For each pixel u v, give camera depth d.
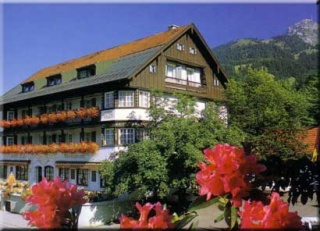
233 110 25.72
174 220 1.65
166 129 17.59
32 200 1.75
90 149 25.33
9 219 17.50
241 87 26.33
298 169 2.67
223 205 1.65
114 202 17.36
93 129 27.47
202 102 28.86
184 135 17.06
